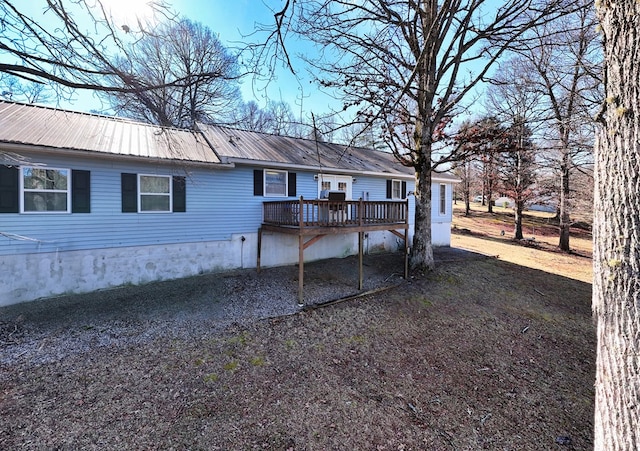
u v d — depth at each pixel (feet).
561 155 46.01
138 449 10.37
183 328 19.44
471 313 23.63
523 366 17.06
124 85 10.53
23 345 16.71
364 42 24.62
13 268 22.06
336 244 39.96
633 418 6.09
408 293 26.94
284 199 35.12
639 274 6.06
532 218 88.28
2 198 21.54
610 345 6.51
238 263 32.68
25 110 27.12
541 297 27.32
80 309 21.71
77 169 24.20
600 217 6.70
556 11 24.20
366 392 14.16
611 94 6.33
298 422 12.04
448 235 51.24
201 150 30.73
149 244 27.71
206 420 11.85
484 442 11.59
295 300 24.99
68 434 10.77
